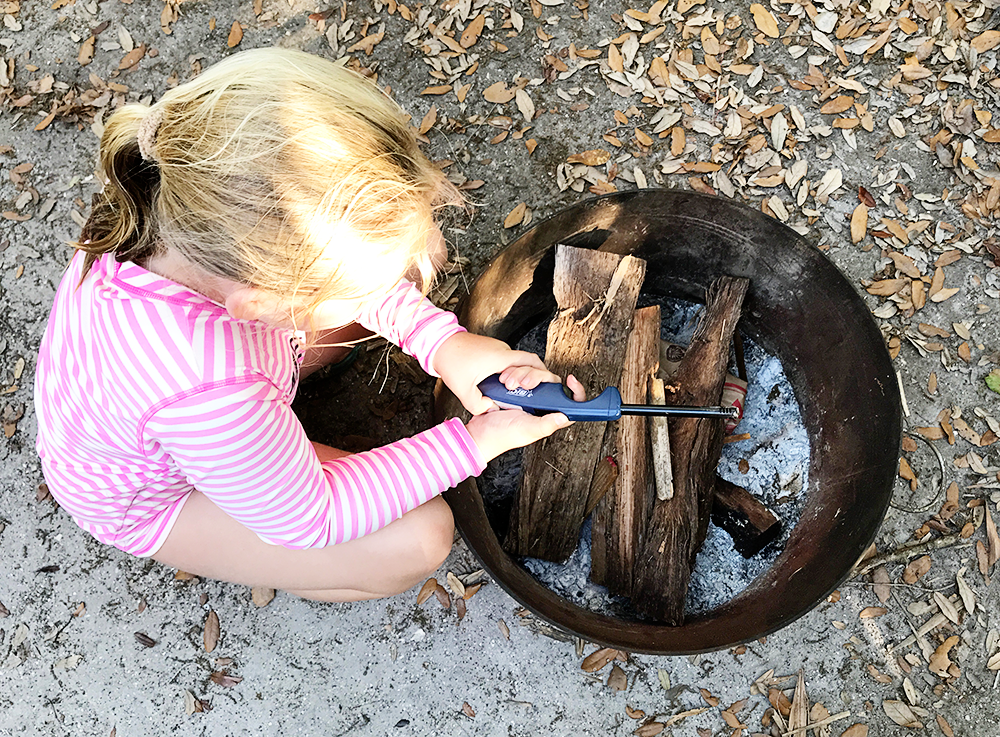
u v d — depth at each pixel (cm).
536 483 144
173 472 112
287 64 83
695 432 143
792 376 155
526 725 151
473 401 121
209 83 82
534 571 151
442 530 127
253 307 87
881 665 150
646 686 151
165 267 92
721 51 181
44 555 160
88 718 154
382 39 183
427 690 153
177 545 124
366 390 165
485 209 174
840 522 134
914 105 176
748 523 149
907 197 172
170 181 80
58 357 103
